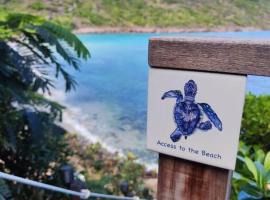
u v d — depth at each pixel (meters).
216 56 0.66
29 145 3.00
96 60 13.86
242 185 1.11
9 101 2.91
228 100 0.65
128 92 9.62
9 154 2.96
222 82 0.66
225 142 0.66
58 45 3.07
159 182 0.79
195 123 0.69
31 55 3.11
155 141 0.74
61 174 2.86
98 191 3.30
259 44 0.62
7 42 2.92
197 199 0.74
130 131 7.07
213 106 0.67
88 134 6.73
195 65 0.68
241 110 0.64
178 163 0.75
